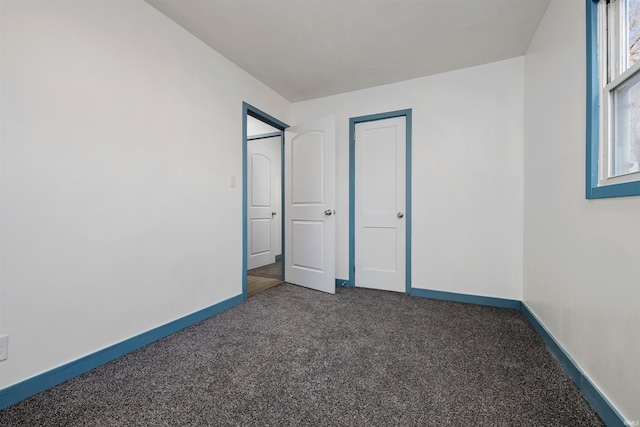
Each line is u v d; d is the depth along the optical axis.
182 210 2.11
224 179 2.51
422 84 2.91
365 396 1.32
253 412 1.22
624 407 1.05
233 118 2.62
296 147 3.38
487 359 1.65
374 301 2.74
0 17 1.24
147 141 1.86
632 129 1.14
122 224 1.72
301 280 3.31
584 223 1.37
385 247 3.14
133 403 1.28
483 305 2.64
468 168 2.73
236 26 2.11
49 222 1.40
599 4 1.30
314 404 1.27
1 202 1.25
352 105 3.26
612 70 1.25
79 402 1.28
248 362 1.62
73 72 1.49
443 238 2.82
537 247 2.10
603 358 1.19
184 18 2.02
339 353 1.72
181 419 1.18
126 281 1.74
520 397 1.31
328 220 3.03
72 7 1.49
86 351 1.54
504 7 1.91
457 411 1.22
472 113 2.71
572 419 1.17
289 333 2.01
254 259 4.42
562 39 1.67
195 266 2.22
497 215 2.62
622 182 1.11
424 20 2.04
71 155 1.48
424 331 2.04
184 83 2.13
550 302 1.81
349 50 2.43
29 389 1.32
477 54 2.50
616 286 1.12
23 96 1.31
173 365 1.59
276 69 2.75
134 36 1.79
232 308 2.54
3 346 1.25
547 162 1.90
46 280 1.38
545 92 1.95
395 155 3.09
